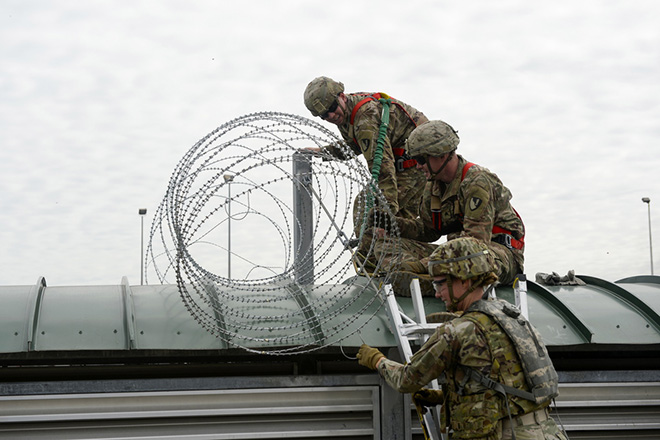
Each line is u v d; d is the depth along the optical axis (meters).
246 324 4.38
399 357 4.45
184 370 4.75
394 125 5.61
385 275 4.94
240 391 4.20
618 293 5.15
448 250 3.50
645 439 4.68
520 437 3.30
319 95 5.39
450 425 3.46
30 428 4.01
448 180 4.90
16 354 4.08
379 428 4.32
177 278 4.18
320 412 4.29
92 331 4.14
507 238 4.95
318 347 4.35
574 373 4.58
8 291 4.40
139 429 4.12
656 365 5.41
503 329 3.35
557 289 5.25
